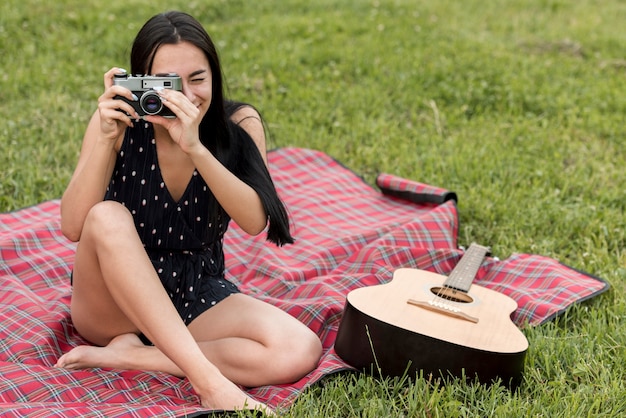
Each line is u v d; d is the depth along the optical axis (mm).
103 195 2855
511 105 6562
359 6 9297
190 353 2662
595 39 8734
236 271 4039
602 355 3184
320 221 4625
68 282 3807
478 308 3230
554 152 5660
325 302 3461
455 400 2723
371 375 2934
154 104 2678
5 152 5164
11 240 3924
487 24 9242
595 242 4465
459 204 4812
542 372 3088
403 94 6723
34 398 2662
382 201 4949
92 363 2914
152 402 2750
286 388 2873
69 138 5512
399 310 3090
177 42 2738
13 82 6363
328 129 6090
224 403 2625
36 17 7859
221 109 2943
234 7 8820
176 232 2992
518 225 4609
